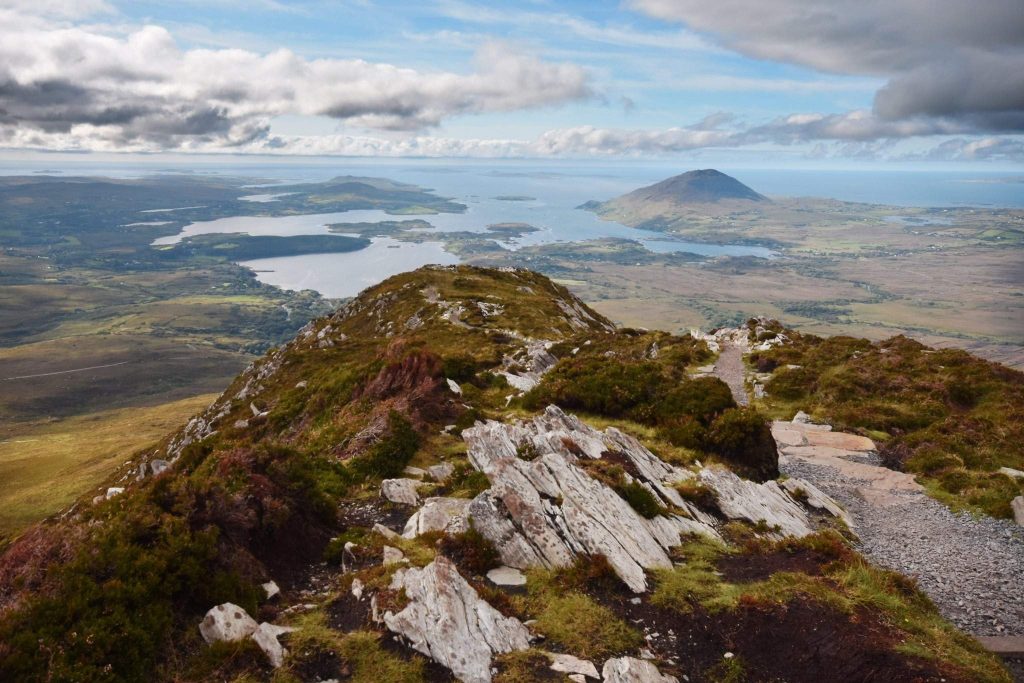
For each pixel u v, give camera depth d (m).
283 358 65.44
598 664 9.64
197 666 8.81
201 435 54.22
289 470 14.80
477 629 10.08
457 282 91.50
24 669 8.01
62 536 10.16
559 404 28.44
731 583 12.40
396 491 17.84
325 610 10.88
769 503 18.50
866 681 9.23
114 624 8.84
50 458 126.00
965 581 15.41
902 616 11.02
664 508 15.84
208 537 11.02
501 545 13.09
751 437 23.05
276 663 9.07
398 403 25.81
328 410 31.06
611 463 17.23
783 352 46.16
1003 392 31.91
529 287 97.19
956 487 22.19
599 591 11.84
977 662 9.79
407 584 10.91
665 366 43.88
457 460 21.39
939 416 30.70
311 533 13.91
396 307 81.88
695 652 10.23
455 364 34.44
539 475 15.19
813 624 10.56
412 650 9.52
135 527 10.56
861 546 17.61
